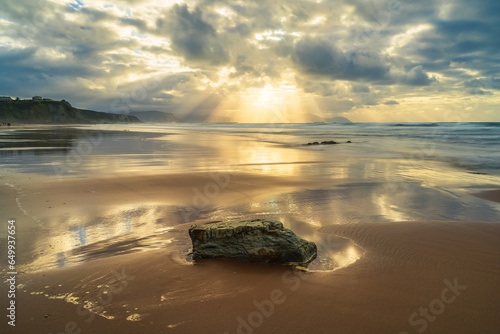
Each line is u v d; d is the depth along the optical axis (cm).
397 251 559
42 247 582
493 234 634
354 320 363
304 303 397
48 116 19800
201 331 346
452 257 528
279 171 1473
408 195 1015
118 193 1008
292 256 511
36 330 343
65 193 992
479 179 1291
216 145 2948
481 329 345
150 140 3512
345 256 544
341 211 835
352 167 1612
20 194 968
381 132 5219
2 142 2939
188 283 449
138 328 350
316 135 4803
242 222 574
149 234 661
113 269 492
